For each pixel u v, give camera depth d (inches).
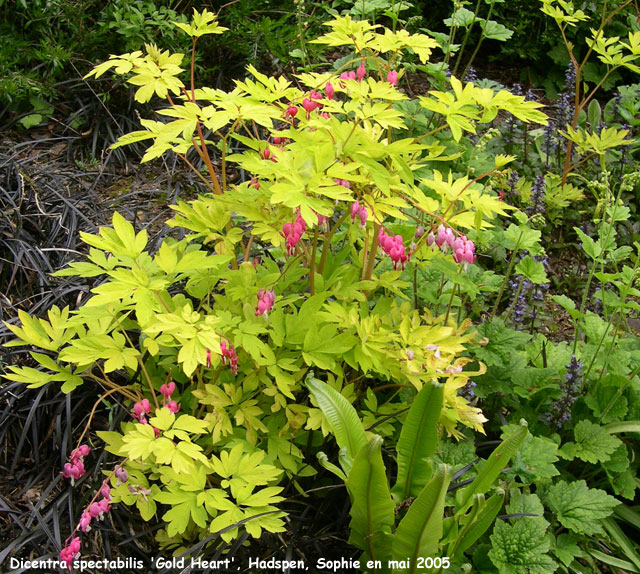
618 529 113.4
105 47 187.6
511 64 252.4
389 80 106.3
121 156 179.6
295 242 91.1
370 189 100.2
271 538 105.1
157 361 114.9
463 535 92.5
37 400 115.4
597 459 113.3
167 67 95.9
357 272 113.1
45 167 170.4
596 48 176.6
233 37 200.2
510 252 171.6
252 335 95.8
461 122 97.0
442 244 94.8
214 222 101.9
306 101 98.1
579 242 185.9
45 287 134.7
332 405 92.4
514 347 119.8
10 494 111.7
